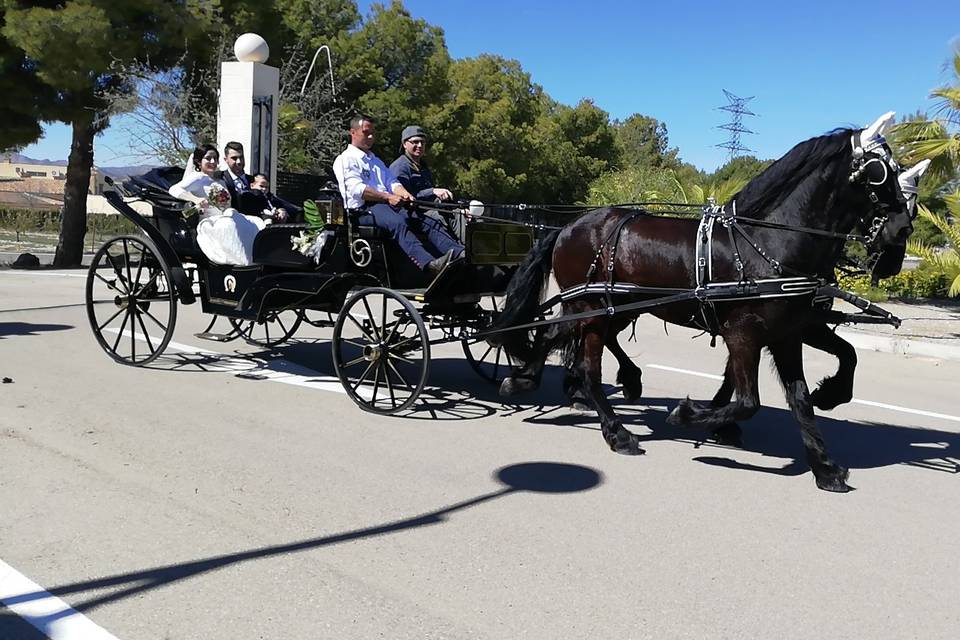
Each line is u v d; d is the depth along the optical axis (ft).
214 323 34.22
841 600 12.09
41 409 20.94
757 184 17.44
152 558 12.76
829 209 16.52
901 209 15.88
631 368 23.49
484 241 21.17
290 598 11.62
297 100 69.21
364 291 21.61
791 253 16.67
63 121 66.44
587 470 17.81
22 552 12.84
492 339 21.57
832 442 20.76
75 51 59.47
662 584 12.42
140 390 23.40
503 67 142.10
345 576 12.35
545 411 23.08
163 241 25.52
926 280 60.23
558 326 20.89
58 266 72.02
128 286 26.84
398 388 25.35
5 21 61.82
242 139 43.06
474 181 116.88
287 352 30.07
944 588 12.57
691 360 32.48
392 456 18.33
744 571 12.96
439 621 11.10
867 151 15.89
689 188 68.59
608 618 11.33
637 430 21.44
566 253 19.99
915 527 14.99
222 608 11.28
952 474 18.21
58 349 28.94
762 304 16.87
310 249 22.68
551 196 154.81
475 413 22.58
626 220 19.06
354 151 22.47
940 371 32.27
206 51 66.85
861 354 36.09
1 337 30.99
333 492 15.92
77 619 10.88
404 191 21.35
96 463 17.06
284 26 77.56
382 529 14.20
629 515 15.21
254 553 13.05
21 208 122.52
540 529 14.40
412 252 21.34
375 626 10.91
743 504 15.97
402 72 102.63
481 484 16.67
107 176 26.81
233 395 23.32
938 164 46.98
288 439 19.29
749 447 20.06
